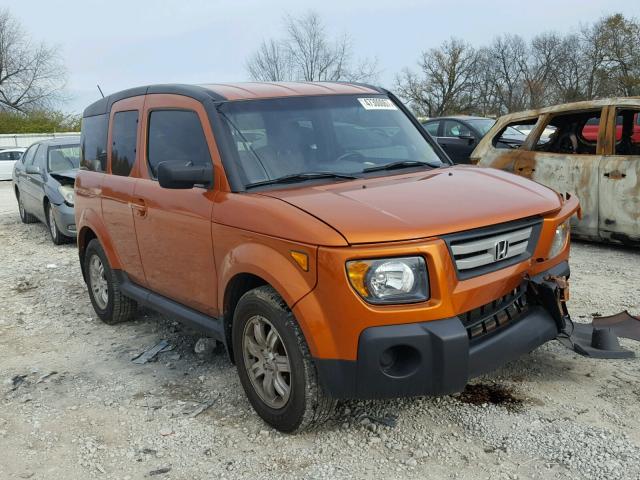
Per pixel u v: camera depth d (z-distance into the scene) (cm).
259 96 435
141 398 429
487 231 334
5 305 679
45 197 1022
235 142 402
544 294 354
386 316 307
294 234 326
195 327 439
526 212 354
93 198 566
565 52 5675
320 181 397
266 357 366
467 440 345
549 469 314
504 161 866
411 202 345
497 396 389
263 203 356
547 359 435
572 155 781
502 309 345
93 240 581
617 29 4984
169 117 459
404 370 315
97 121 583
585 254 748
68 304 669
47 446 374
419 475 318
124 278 544
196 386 441
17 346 552
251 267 350
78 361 507
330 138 432
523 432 347
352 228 313
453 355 311
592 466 312
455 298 317
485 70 5897
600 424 351
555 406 373
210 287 406
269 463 339
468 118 1269
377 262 308
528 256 358
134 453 360
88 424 398
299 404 342
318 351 321
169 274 456
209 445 362
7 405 432
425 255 311
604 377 407
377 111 474
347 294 307
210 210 391
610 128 748
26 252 979
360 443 350
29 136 3975
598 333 370
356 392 319
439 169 441
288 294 327
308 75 4200
